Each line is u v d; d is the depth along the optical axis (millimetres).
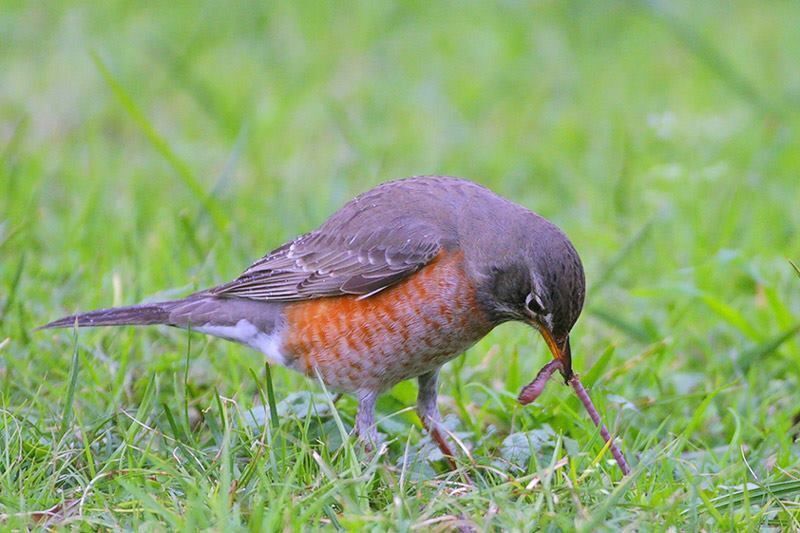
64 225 14242
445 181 10609
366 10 22469
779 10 23703
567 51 21266
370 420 10078
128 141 17828
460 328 10023
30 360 10828
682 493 8664
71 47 20578
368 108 18656
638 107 19078
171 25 21672
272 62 20375
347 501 8047
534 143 17844
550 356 11469
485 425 10367
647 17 22312
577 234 14820
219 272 12805
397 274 9906
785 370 11633
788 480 8992
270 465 8852
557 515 7930
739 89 18719
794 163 17000
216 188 14367
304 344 10258
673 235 14680
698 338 12344
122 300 12086
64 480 8875
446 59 20938
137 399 10500
